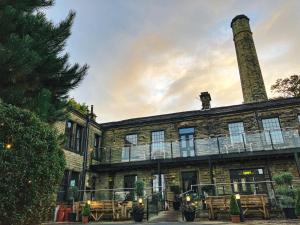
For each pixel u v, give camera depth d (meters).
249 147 14.69
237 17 22.86
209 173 15.06
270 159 14.30
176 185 15.33
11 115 4.35
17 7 7.16
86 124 16.36
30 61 5.89
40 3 7.81
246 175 14.52
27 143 4.28
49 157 4.62
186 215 10.13
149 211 12.21
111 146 17.80
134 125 17.92
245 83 20.14
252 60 20.52
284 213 10.00
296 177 13.56
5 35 6.48
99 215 11.34
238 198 9.55
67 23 7.75
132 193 14.03
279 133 14.67
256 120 15.47
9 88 6.13
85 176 15.32
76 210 11.20
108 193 16.00
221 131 15.89
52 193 4.71
